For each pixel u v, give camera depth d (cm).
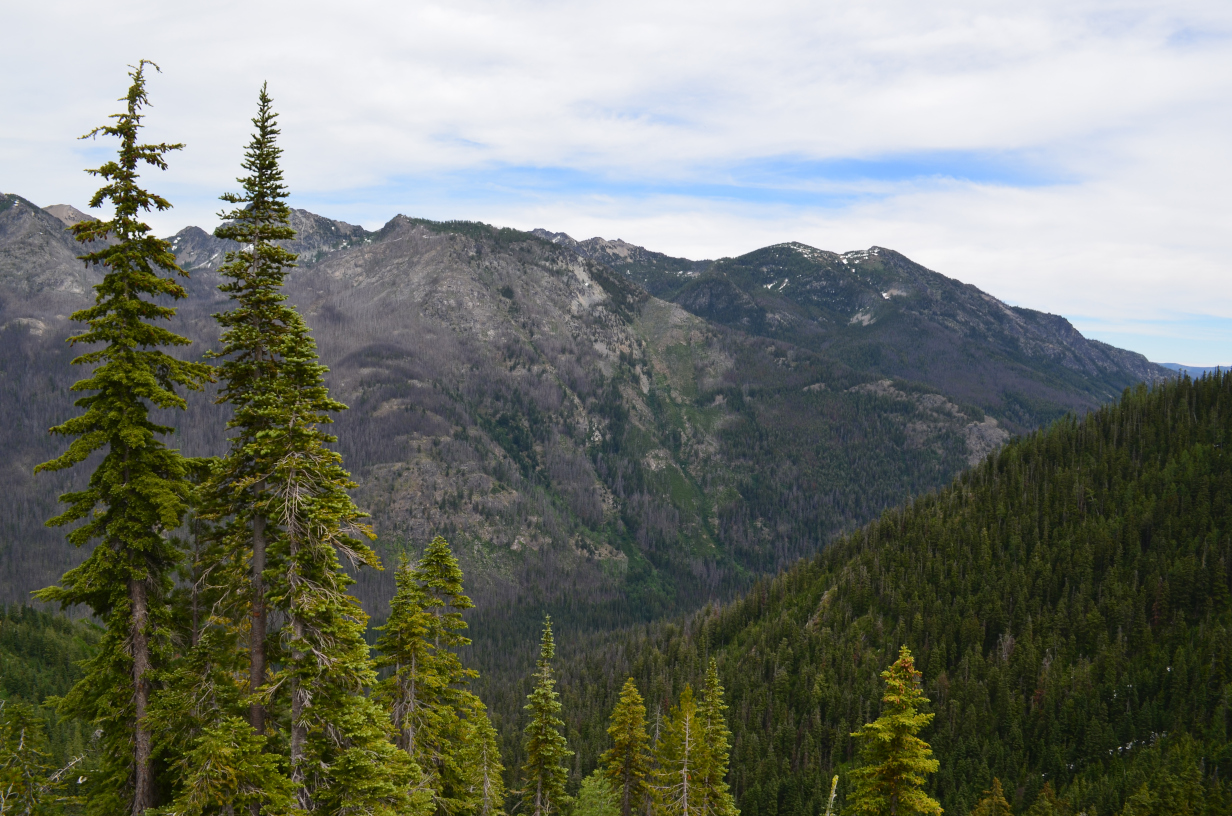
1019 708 12862
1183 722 11750
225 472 2586
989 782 11462
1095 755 11750
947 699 13388
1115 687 12912
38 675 14162
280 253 2650
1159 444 18950
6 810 3384
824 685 14325
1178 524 16162
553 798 5194
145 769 2488
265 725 2720
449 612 4456
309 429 2616
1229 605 14100
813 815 10831
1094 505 17600
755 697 14325
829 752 13000
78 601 2564
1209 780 10119
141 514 2498
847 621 16400
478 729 4703
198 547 2750
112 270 2536
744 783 11769
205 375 2644
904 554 17725
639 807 5981
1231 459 17375
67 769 3569
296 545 2623
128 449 2556
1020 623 15138
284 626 2639
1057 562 16350
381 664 4044
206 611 2769
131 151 2428
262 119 2616
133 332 2502
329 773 2509
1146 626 13850
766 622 17562
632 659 18612
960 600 15838
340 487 2723
